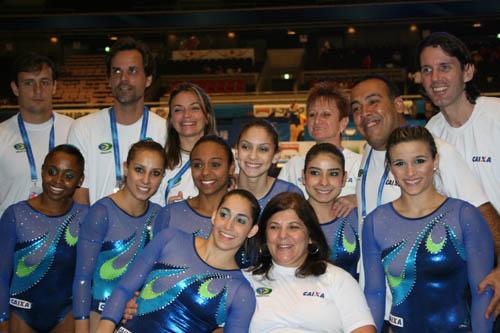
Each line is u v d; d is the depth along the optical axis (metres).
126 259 4.58
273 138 4.65
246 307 3.99
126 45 5.36
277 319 3.97
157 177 4.59
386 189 4.66
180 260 4.07
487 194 4.66
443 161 4.24
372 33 25.34
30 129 5.55
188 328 3.98
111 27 23.84
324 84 5.53
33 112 5.50
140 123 5.45
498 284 3.80
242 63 24.25
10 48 25.44
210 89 23.06
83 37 25.08
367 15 22.95
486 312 3.78
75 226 4.87
